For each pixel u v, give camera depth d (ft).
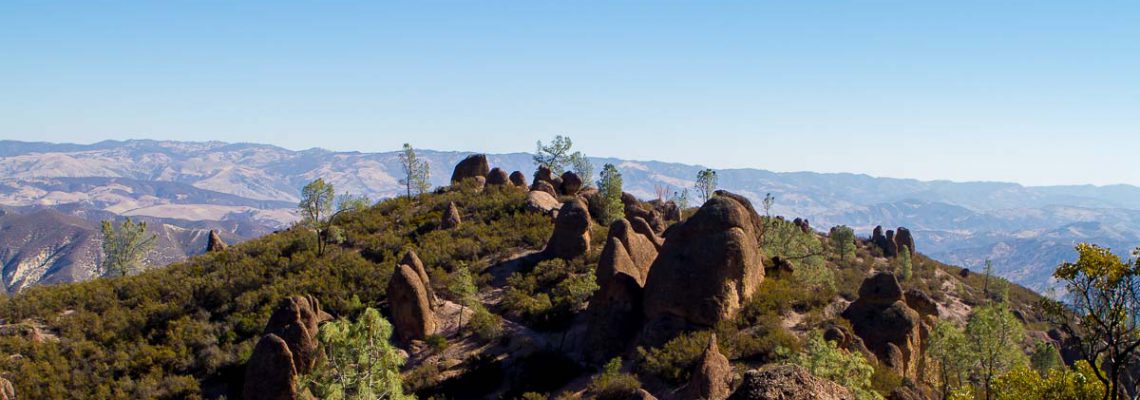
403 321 171.63
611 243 174.70
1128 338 75.41
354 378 99.19
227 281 219.00
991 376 140.15
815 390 58.23
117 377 167.63
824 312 167.53
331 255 238.48
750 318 155.02
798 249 251.39
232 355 172.65
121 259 282.56
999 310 148.36
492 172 335.06
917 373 158.92
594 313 165.17
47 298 208.54
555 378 150.92
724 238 157.17
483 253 236.02
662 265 159.84
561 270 206.39
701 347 139.85
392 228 268.00
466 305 191.11
